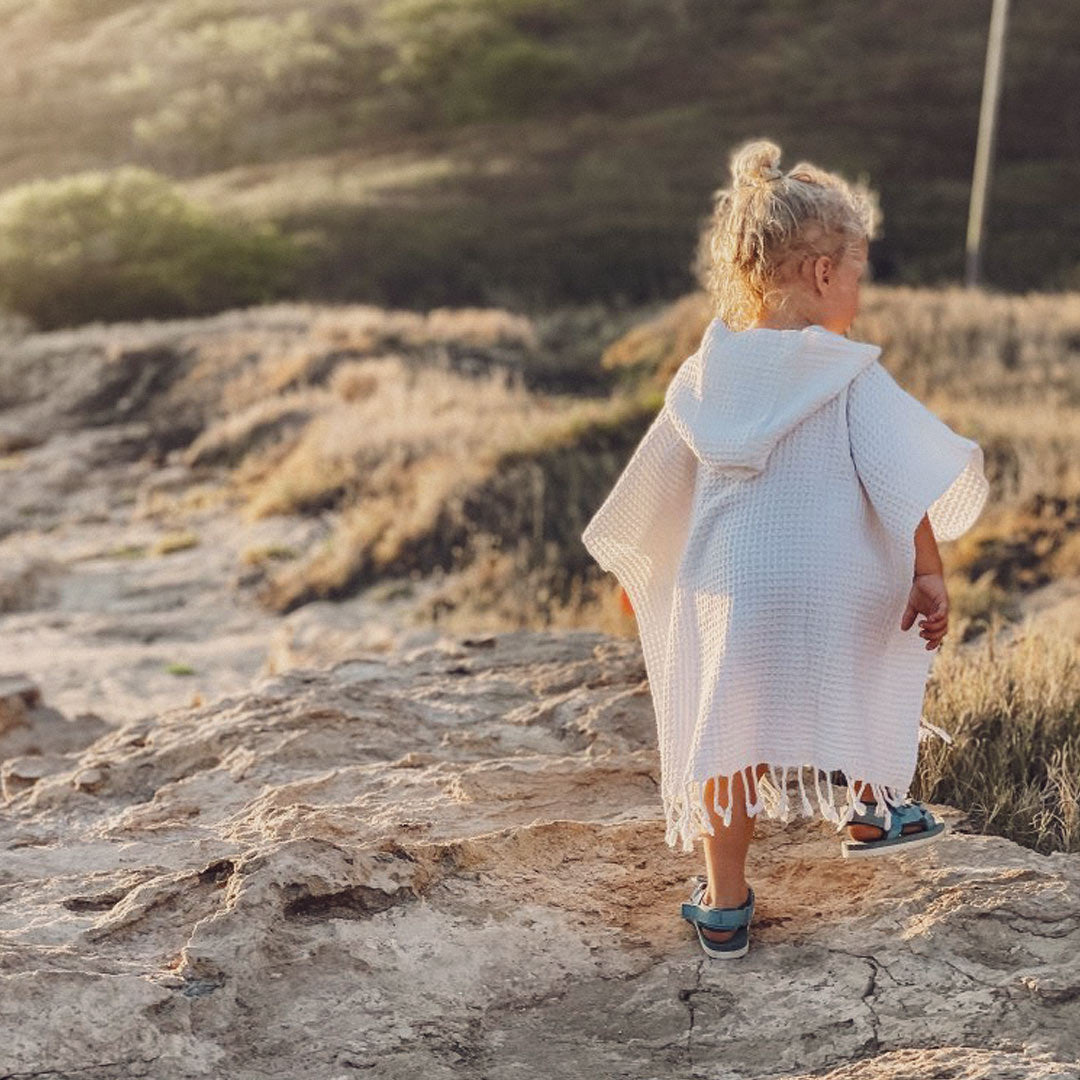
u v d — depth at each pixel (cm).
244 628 1544
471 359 2509
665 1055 274
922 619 283
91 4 7750
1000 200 3581
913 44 4756
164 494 2203
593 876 346
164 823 407
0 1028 269
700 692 284
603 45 5425
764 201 289
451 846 345
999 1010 274
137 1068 267
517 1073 271
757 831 368
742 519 283
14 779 491
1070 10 4772
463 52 5556
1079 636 795
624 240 3584
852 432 278
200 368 2711
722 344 291
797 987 290
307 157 5159
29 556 1830
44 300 3597
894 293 2267
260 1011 288
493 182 4259
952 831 356
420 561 1570
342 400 2338
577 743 459
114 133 5947
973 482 287
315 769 447
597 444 1691
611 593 1254
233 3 7100
